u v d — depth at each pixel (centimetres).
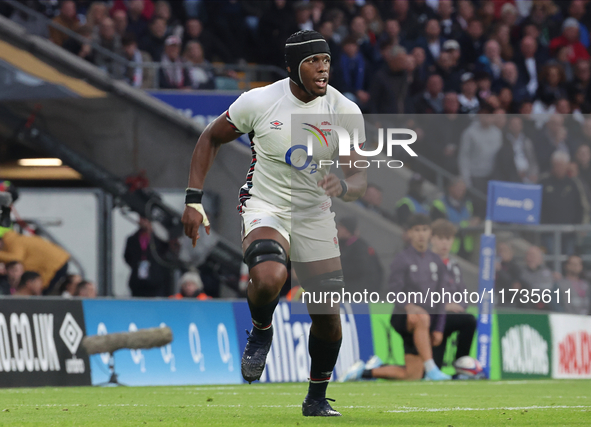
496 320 3067
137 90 3784
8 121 3716
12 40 3772
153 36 4334
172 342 2633
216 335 2738
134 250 3566
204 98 3975
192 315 2700
